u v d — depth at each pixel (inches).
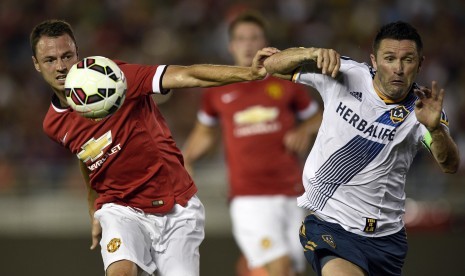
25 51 2514.8
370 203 736.3
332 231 748.0
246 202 1150.3
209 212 1754.4
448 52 2421.3
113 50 2551.7
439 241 1533.0
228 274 1542.8
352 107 716.7
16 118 2230.6
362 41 2484.0
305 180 759.1
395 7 2556.6
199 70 712.4
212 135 1228.5
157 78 721.0
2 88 2341.3
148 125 746.2
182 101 2206.0
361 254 737.0
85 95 670.5
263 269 1273.4
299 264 1163.3
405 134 711.1
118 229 741.9
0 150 2111.2
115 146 740.7
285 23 2534.5
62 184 1856.5
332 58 671.8
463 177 1732.3
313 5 2591.0
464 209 1620.3
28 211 1812.3
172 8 2652.6
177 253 775.7
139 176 761.0
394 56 683.4
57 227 1770.4
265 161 1147.9
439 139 671.1
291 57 687.1
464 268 1521.9
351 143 719.7
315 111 1178.0
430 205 1619.1
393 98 708.7
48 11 2628.0
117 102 681.6
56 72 722.2
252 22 1161.4
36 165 1862.7
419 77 2335.1
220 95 1178.6
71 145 754.8
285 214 1151.6
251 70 703.7
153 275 781.3
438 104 657.6
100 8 2635.3
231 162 1170.0
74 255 1588.3
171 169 768.9
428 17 2529.5
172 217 777.6
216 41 2549.2
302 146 1157.1
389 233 751.1
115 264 716.0
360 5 2573.8
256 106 1159.0
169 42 2573.8
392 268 764.0
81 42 2559.1
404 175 740.7
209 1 2645.2
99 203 781.3
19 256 1608.0
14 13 2588.6
